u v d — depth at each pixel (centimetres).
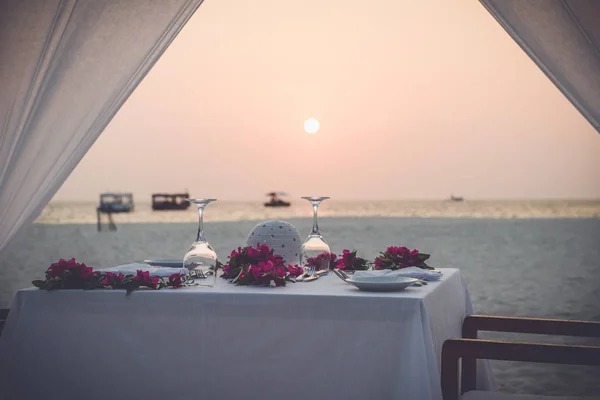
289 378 244
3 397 258
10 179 312
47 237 2359
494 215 5034
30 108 314
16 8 315
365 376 237
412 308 235
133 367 254
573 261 1263
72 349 257
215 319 249
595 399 246
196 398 250
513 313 709
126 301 254
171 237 2295
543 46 304
